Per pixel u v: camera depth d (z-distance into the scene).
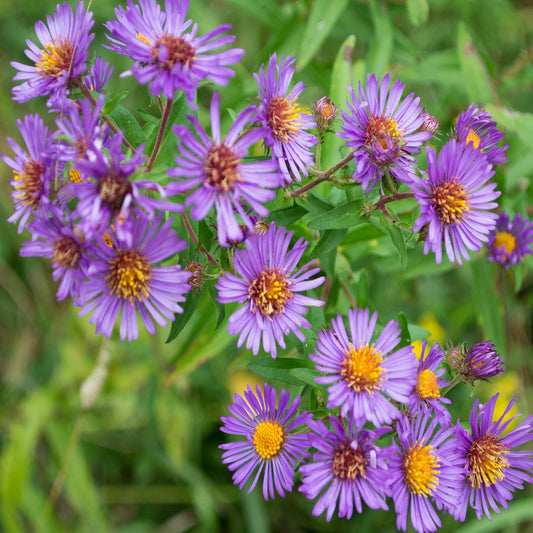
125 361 0.72
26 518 0.77
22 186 0.49
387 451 0.48
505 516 0.67
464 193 0.50
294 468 0.50
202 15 0.75
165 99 0.51
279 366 0.51
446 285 0.79
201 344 0.59
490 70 0.68
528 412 0.72
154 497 0.76
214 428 0.77
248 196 0.48
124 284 0.48
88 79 0.51
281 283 0.49
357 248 0.59
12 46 0.81
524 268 0.63
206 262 0.51
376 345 0.49
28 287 0.80
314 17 0.63
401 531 0.69
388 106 0.51
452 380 0.52
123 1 0.76
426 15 0.65
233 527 0.75
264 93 0.50
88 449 0.77
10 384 0.79
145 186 0.46
